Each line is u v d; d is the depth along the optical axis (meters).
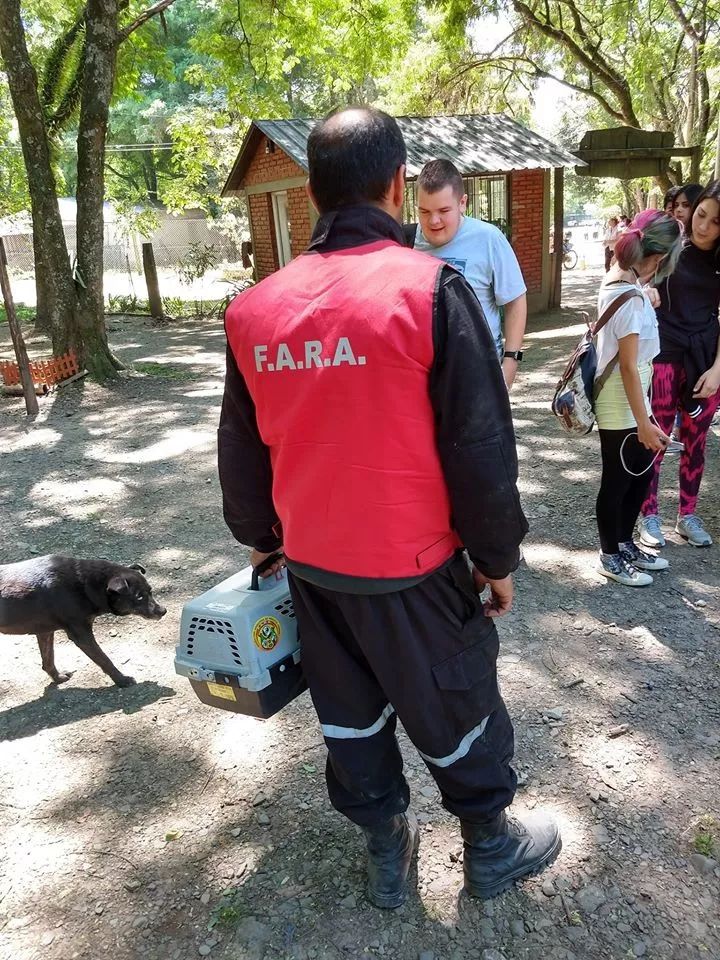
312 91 29.81
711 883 2.05
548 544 4.18
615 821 2.28
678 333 3.68
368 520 1.54
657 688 2.88
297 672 2.01
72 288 9.17
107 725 2.92
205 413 7.86
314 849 2.25
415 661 1.64
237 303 1.65
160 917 2.07
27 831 2.40
